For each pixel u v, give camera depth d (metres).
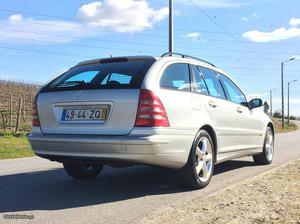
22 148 14.35
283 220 4.66
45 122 6.03
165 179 7.24
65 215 4.95
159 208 5.25
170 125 5.68
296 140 20.14
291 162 9.30
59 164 9.26
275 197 5.71
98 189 6.41
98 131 5.59
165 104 5.68
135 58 6.17
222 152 7.06
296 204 5.34
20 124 26.16
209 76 7.18
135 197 5.86
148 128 5.45
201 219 4.70
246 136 8.06
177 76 6.25
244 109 8.07
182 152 5.89
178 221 4.64
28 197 5.85
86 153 5.59
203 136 6.41
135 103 5.50
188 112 6.11
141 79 5.66
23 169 8.50
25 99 34.19
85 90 5.82
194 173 6.17
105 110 5.62
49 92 6.13
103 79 5.93
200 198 5.70
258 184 6.59
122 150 5.41
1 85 38.97
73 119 5.80
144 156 5.44
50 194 6.04
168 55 6.35
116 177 7.46
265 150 9.09
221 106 7.09
